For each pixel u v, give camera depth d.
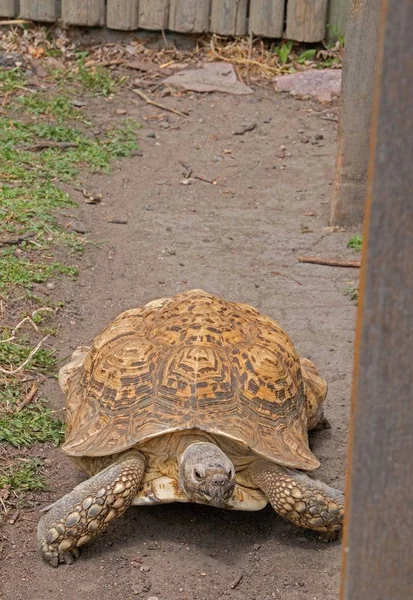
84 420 3.72
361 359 1.84
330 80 10.26
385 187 1.75
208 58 10.66
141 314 4.06
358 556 1.96
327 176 8.39
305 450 3.69
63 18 10.39
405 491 1.90
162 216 7.36
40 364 4.98
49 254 6.25
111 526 3.74
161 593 3.36
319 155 8.85
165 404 3.55
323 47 10.70
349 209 7.23
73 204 7.20
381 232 1.77
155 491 3.51
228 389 3.62
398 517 1.92
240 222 7.36
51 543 3.42
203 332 3.78
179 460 3.49
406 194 1.75
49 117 8.86
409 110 1.71
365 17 6.61
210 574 3.48
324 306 6.02
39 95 9.34
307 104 10.02
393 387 1.84
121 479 3.44
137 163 8.38
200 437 3.54
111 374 3.73
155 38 10.71
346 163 7.11
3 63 9.96
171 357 3.69
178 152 8.73
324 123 9.60
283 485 3.53
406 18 1.67
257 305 6.01
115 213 7.30
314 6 10.40
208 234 7.09
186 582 3.43
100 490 3.42
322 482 3.75
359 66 6.78
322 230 7.25
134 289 6.10
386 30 1.68
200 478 3.30
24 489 3.93
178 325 3.84
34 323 5.38
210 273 6.44
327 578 3.50
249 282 6.34
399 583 1.95
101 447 3.53
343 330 5.70
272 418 3.67
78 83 9.87
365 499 1.92
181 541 3.68
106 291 6.02
